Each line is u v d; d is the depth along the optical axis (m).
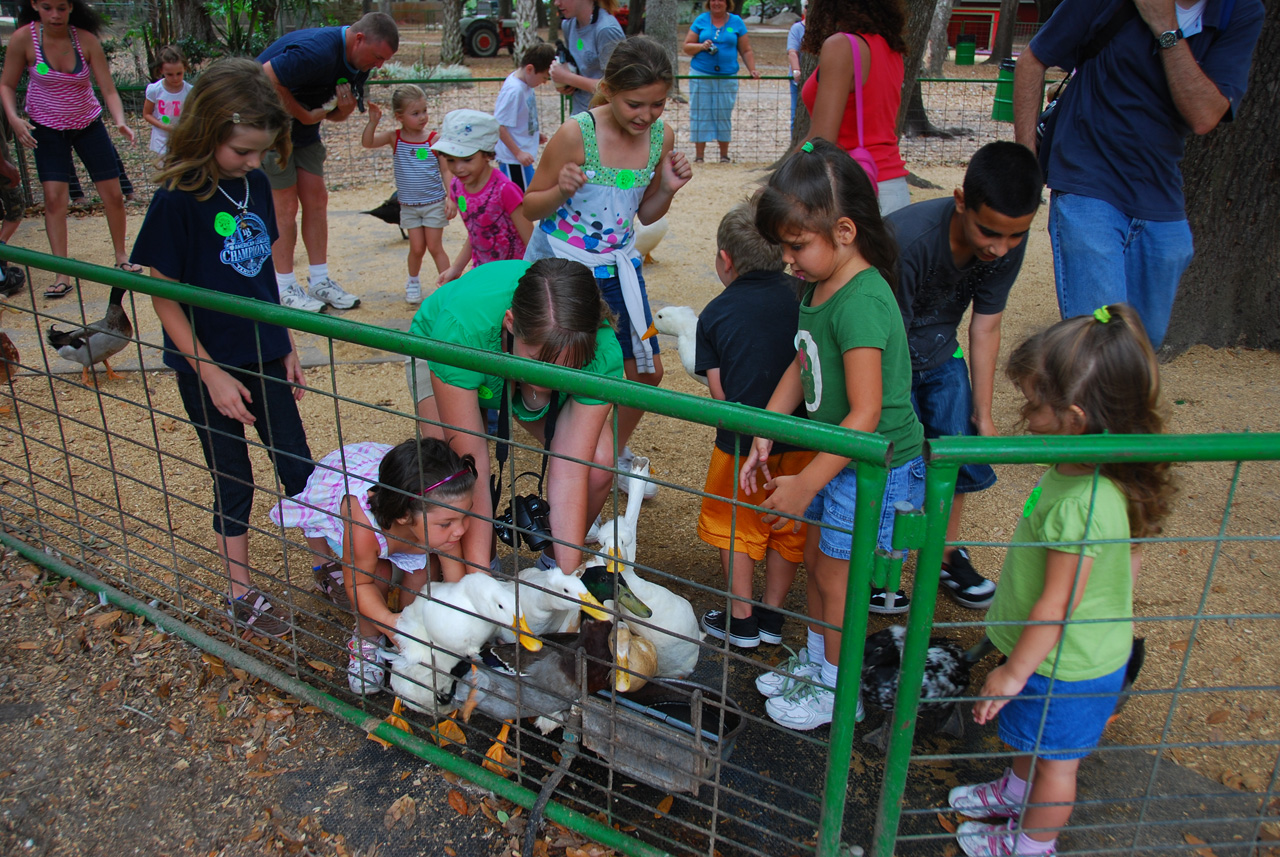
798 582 3.69
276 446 3.34
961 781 2.68
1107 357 2.11
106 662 3.12
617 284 3.93
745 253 3.05
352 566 2.66
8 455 4.50
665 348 6.09
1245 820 2.17
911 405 2.61
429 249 6.72
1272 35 5.18
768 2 39.25
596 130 3.67
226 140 2.82
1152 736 2.83
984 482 3.26
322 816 2.54
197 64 15.80
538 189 3.87
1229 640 3.24
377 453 3.28
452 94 17.17
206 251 3.00
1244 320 5.75
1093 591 2.13
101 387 5.36
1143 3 3.36
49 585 3.51
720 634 3.24
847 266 2.47
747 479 2.64
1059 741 2.28
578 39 8.23
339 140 13.57
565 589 2.51
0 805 2.57
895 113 3.98
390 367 5.70
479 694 2.55
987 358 3.18
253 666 3.00
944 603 3.56
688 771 2.29
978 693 2.99
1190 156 5.57
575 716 2.46
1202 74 3.41
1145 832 2.49
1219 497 4.14
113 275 2.73
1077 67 3.72
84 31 6.54
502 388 3.00
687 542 3.93
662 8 16.66
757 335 3.00
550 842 2.43
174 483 4.31
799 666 3.00
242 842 2.47
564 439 2.79
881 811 2.04
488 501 2.92
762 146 13.74
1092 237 3.69
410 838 2.46
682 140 14.22
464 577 2.65
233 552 3.30
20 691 2.99
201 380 2.94
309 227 6.47
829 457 2.34
